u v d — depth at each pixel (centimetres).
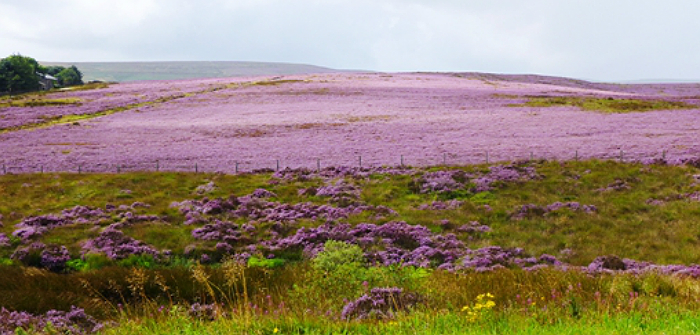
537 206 3294
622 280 1445
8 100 9938
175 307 1141
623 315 1020
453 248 2609
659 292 1368
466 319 1022
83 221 3002
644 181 3794
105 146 5628
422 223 3031
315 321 1019
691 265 2212
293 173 4297
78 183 3994
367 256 2441
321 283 1476
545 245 2684
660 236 2750
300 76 15062
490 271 2097
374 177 4109
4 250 2525
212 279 1872
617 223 2995
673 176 3847
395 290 1308
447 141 5562
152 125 6988
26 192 3775
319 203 3500
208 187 3912
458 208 3350
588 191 3638
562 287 1415
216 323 1051
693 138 5197
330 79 13500
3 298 1617
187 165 4691
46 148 5531
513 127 6341
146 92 10756
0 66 15662
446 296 1327
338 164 4562
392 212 3262
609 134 5681
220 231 2853
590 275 1719
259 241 2748
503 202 3459
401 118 7225
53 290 1838
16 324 1324
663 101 8562
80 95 10494
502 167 4238
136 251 2517
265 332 973
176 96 9994
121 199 3622
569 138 5528
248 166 4619
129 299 1708
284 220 3084
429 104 8688
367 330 985
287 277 1956
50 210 3278
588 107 7994
